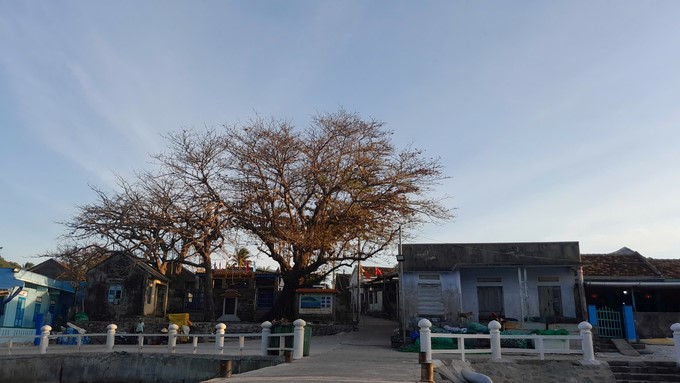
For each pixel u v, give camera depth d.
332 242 28.59
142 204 30.98
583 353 16.98
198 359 18.20
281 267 31.11
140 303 32.38
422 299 25.77
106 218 31.22
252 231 29.12
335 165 28.84
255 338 29.14
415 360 15.48
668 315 24.34
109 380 19.11
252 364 16.97
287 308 31.38
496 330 16.70
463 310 26.28
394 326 33.75
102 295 32.56
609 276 26.55
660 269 27.80
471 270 26.77
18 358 18.81
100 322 29.81
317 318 31.88
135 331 28.16
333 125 29.20
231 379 11.57
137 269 32.75
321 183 28.56
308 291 32.03
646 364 17.28
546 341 20.66
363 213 27.98
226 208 29.50
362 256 29.77
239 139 35.91
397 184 28.78
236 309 36.91
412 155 29.92
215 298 37.44
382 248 29.22
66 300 35.25
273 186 29.12
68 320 32.19
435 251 26.33
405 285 26.00
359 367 13.62
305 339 17.61
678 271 27.45
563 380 16.20
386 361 15.29
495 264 25.84
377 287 44.78
